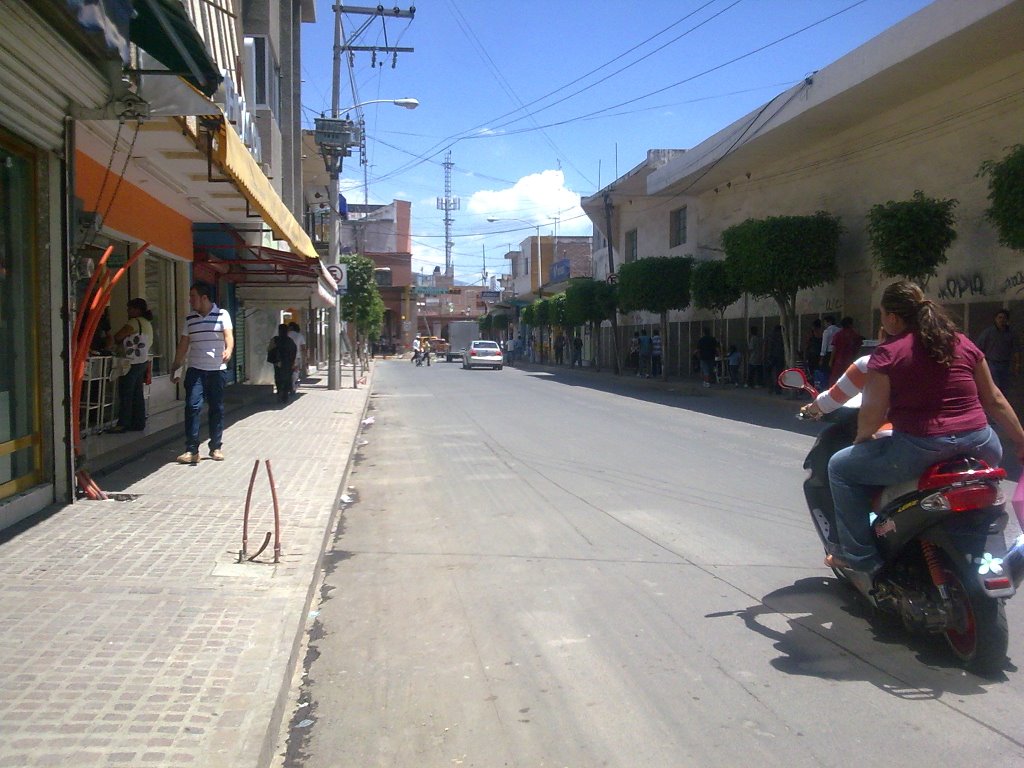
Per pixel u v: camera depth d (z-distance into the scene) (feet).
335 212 79.77
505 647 15.79
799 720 12.72
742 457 37.93
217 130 28.02
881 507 15.26
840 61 60.03
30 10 18.49
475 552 22.45
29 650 13.97
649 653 15.37
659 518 25.98
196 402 31.83
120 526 21.81
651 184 101.30
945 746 11.87
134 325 38.88
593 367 142.41
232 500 25.48
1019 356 51.70
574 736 12.34
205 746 11.03
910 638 15.93
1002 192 43.29
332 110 79.82
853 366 16.17
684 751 11.84
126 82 23.77
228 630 15.07
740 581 19.53
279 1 83.71
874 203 67.36
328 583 19.81
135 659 13.74
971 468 13.99
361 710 13.29
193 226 54.49
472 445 43.50
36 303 22.94
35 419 23.16
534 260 217.36
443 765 11.61
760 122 71.82
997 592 13.48
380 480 33.71
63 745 10.94
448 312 336.70
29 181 22.47
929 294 60.44
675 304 93.56
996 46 50.85
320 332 137.08
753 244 66.95
